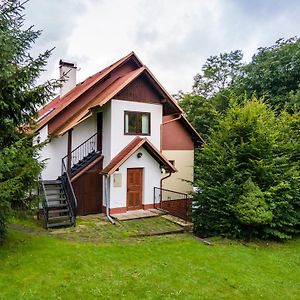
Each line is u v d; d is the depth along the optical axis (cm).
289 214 1182
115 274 721
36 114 905
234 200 1142
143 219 1301
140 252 886
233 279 747
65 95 1789
